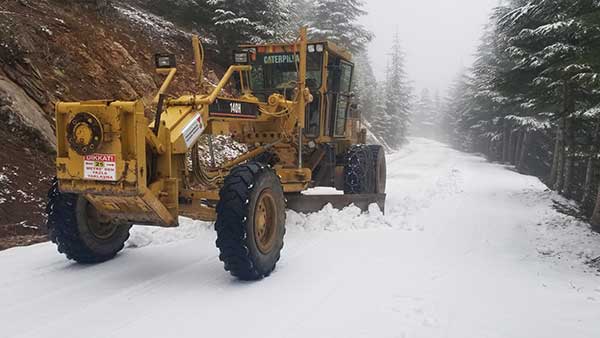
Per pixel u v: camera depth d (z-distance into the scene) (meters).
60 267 5.29
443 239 7.04
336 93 8.57
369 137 35.72
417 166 22.70
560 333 3.87
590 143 13.71
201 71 6.33
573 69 10.16
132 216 4.84
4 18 9.65
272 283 4.89
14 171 7.41
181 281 4.93
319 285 4.84
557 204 11.60
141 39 14.30
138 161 4.33
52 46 10.46
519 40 13.69
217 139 12.95
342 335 3.71
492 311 4.29
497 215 9.45
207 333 3.73
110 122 4.31
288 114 7.18
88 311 4.12
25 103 8.55
